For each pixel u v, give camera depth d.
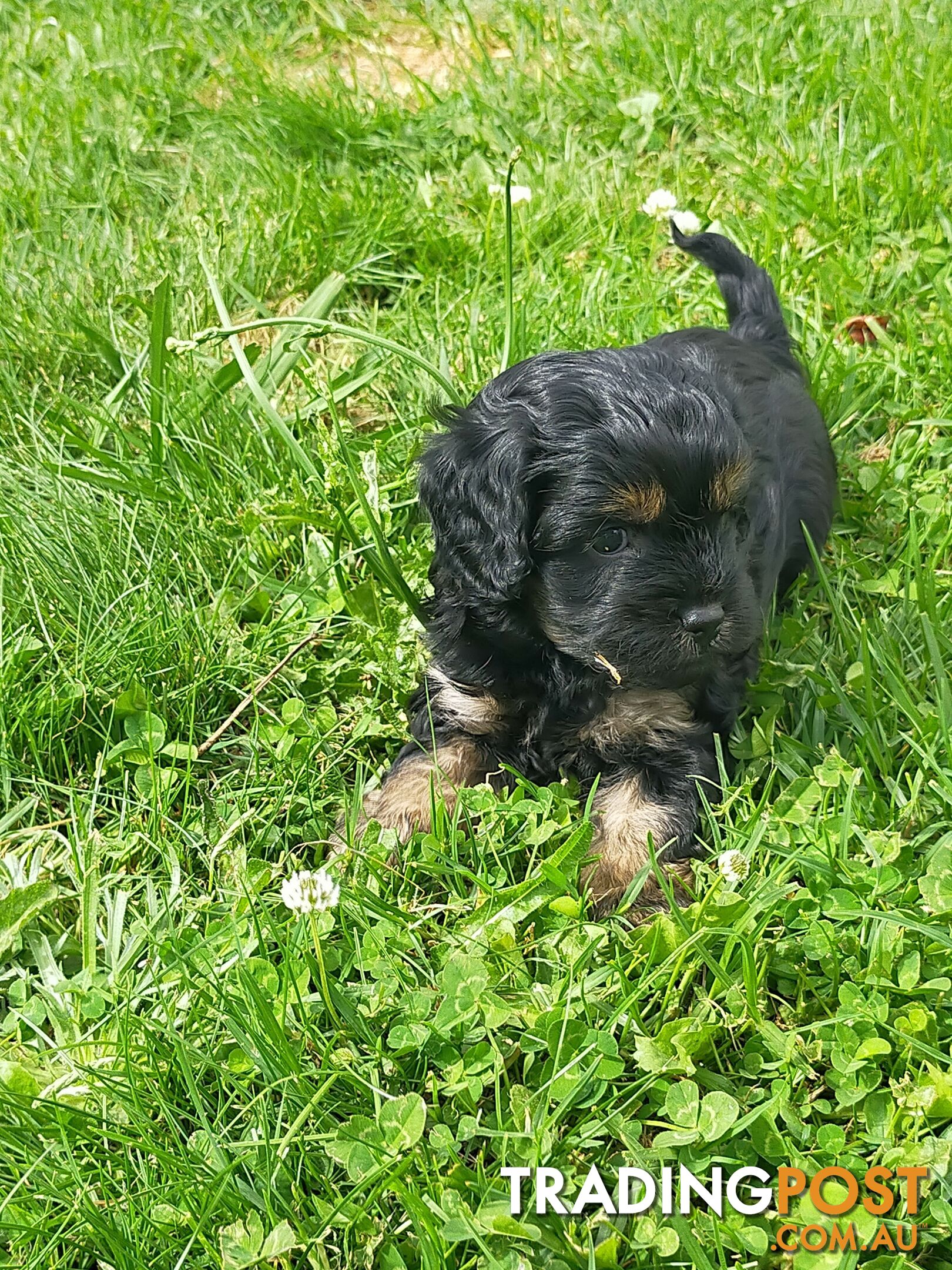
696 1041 0.42
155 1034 0.43
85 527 0.63
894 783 0.52
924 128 0.87
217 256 0.83
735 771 0.54
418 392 0.73
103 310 0.79
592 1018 0.44
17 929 0.48
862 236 0.83
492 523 0.50
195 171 0.95
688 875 0.51
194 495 0.66
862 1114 0.42
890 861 0.48
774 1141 0.41
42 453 0.67
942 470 0.70
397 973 0.45
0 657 0.56
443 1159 0.41
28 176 0.92
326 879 0.42
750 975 0.43
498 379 0.53
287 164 0.94
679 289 0.81
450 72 1.05
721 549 0.48
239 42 1.13
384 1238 0.39
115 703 0.56
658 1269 0.39
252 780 0.55
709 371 0.52
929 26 1.02
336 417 0.66
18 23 1.18
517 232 0.84
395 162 0.96
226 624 0.61
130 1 1.17
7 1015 0.47
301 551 0.65
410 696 0.57
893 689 0.54
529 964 0.47
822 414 0.70
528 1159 0.40
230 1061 0.43
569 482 0.48
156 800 0.53
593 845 0.52
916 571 0.61
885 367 0.73
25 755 0.55
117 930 0.48
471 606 0.52
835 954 0.45
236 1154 0.41
